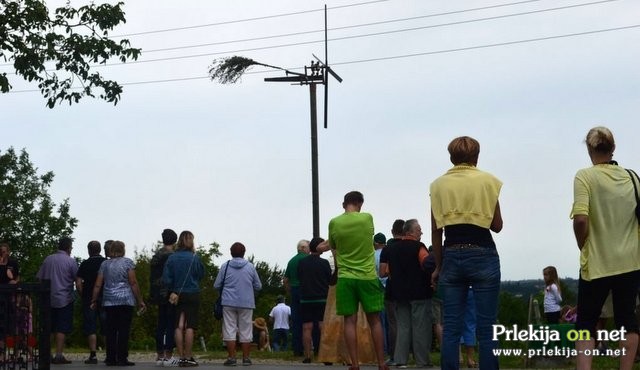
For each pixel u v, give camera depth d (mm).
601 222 9836
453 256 10141
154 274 17875
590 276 9820
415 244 16609
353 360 13336
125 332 17859
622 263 9758
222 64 33562
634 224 9883
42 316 13844
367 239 13352
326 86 34625
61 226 70938
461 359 18000
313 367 17297
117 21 20297
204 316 44688
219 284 17828
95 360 18734
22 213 70062
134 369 16781
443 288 10273
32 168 71625
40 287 13867
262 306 55719
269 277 64062
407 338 16625
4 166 70750
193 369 16750
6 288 13875
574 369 15617
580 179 9930
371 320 13492
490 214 10141
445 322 10227
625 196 9844
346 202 13672
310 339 19172
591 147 10125
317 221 34594
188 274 17094
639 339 10312
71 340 40688
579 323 10000
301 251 20594
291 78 34656
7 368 13828
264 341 32656
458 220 10133
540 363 15836
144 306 18156
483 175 10273
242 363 17859
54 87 20312
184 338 17203
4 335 13836
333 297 18328
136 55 20375
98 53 20078
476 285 10125
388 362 17641
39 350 13820
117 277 17812
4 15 19766
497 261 10156
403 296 16531
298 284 20484
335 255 13484
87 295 18766
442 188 10273
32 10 19797
